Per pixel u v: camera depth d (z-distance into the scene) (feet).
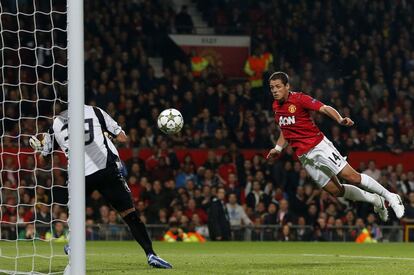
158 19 231.30
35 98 196.75
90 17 223.30
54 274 75.87
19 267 83.87
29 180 170.30
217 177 183.62
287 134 86.89
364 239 174.09
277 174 188.65
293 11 241.96
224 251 126.52
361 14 244.22
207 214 173.17
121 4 229.45
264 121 203.21
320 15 241.35
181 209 173.78
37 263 88.74
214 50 233.76
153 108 200.75
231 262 92.58
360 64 231.30
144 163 184.55
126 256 104.88
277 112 86.74
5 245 141.08
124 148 189.88
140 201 174.40
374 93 224.53
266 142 199.21
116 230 169.99
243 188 186.09
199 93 209.56
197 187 180.55
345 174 86.38
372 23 243.40
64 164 171.63
